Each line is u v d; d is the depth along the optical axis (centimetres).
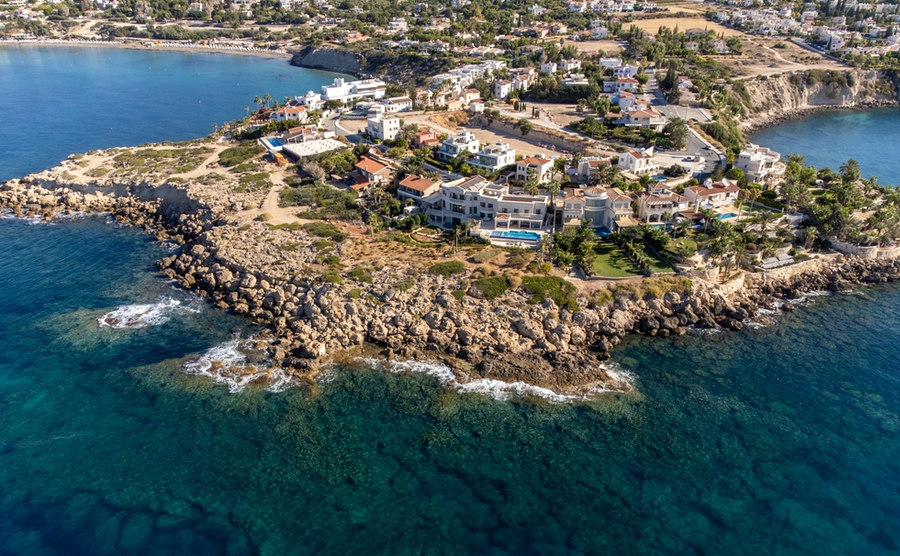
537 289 12294
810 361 11375
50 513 8212
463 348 11288
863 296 13575
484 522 8181
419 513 8288
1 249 15362
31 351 11362
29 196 18288
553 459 9169
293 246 14150
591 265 13100
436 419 9838
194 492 8575
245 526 8075
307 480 8762
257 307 12588
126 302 12988
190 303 13012
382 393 10369
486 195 15212
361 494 8562
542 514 8306
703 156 19450
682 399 10369
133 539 7856
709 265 13212
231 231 15050
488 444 9412
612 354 11525
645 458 9225
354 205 16375
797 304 13250
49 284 13675
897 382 10800
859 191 16488
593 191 15438
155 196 18100
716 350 11675
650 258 13550
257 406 10062
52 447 9256
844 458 9244
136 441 9375
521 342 11531
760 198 16362
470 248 13962
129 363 11044
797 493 8669
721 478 8900
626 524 8181
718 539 7975
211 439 9425
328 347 11362
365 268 13062
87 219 17412
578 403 10238
